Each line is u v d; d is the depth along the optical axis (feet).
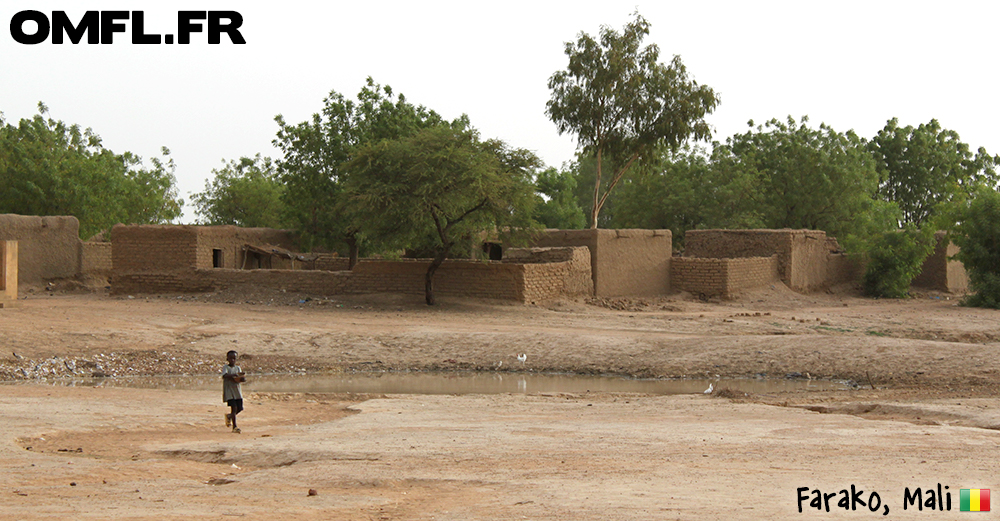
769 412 43.91
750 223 190.60
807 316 104.17
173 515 19.44
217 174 240.32
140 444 34.30
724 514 18.89
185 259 124.47
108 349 72.49
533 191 109.29
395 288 111.75
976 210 119.34
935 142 261.65
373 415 43.86
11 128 192.44
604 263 125.18
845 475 24.21
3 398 45.55
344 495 22.77
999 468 25.26
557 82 163.73
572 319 96.48
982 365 61.26
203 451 31.99
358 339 78.69
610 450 30.32
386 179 105.91
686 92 161.79
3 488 23.21
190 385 61.57
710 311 112.78
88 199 170.91
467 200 104.37
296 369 69.26
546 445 31.78
